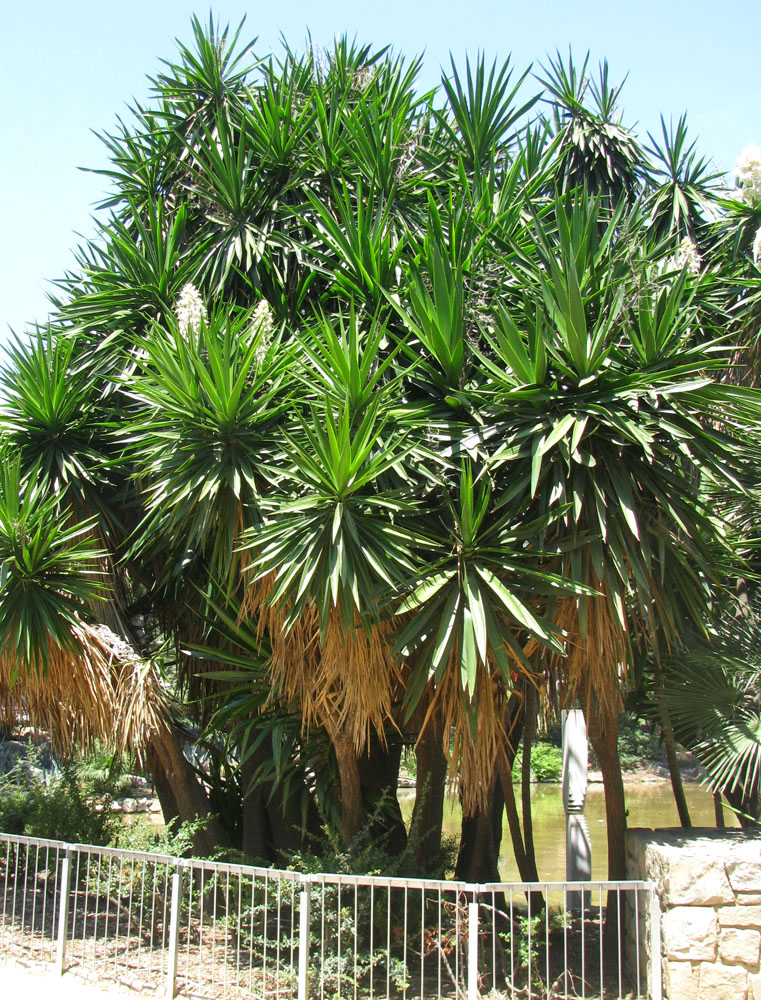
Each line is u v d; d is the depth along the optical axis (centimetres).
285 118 727
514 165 659
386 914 558
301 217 671
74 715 674
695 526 553
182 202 774
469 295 574
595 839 1261
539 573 492
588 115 802
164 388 564
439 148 744
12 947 608
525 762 668
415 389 584
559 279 518
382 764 701
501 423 532
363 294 604
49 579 623
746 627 606
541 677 593
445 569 510
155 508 605
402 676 585
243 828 741
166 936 619
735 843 516
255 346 534
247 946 586
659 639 635
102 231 770
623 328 551
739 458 591
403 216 686
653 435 536
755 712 571
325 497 490
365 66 811
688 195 769
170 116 784
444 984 529
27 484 654
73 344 723
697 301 669
